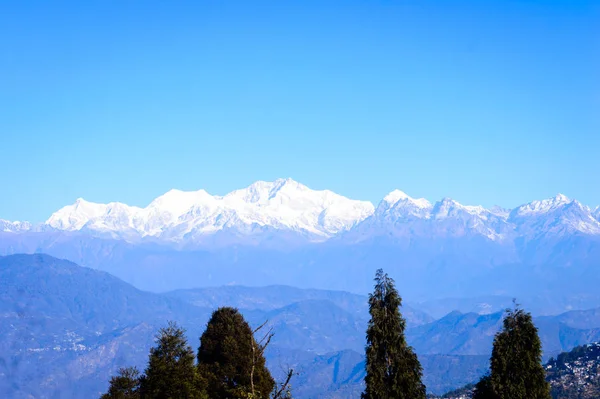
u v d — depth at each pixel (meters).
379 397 71.00
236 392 68.25
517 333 72.25
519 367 71.62
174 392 70.50
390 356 72.31
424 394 73.12
